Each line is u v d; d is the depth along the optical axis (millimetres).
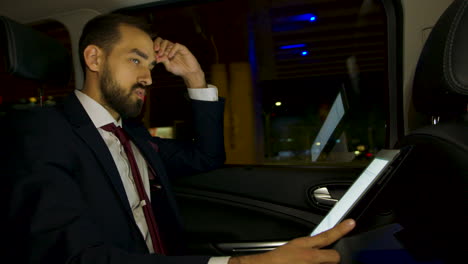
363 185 700
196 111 1345
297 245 540
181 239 1118
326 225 800
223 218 1433
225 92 2258
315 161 1458
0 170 678
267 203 1409
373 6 1354
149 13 1549
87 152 841
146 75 1015
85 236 607
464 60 666
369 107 1416
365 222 811
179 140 1396
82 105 929
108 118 978
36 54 1084
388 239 734
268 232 1394
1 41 1021
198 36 1734
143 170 1094
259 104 2654
